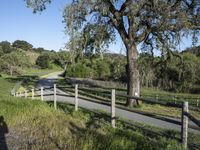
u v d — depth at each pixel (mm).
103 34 26781
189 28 25016
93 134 8930
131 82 27891
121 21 27203
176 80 44500
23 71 115938
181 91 44938
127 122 11219
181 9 24484
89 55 28000
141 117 17172
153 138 9367
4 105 14570
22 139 9484
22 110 13375
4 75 95375
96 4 23859
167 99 35844
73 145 7996
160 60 30344
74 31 25109
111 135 8781
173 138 8844
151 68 31547
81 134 9023
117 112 18562
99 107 20438
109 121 12172
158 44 27469
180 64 31172
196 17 25750
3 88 47375
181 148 7664
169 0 23953
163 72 35188
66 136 9062
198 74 38812
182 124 7859
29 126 11117
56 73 128250
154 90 46125
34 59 158125
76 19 24703
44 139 9156
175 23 24641
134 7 23141
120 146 7660
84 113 14086
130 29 26891
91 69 78250
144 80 31984
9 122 11734
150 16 24453
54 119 11594
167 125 14742
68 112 14547
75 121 11570
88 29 26656
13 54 111188
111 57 29859
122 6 26359
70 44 25531
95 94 35250
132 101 27203
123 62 29859
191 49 28938
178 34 25266
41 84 63969
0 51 119562
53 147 8156
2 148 8586
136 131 10578
